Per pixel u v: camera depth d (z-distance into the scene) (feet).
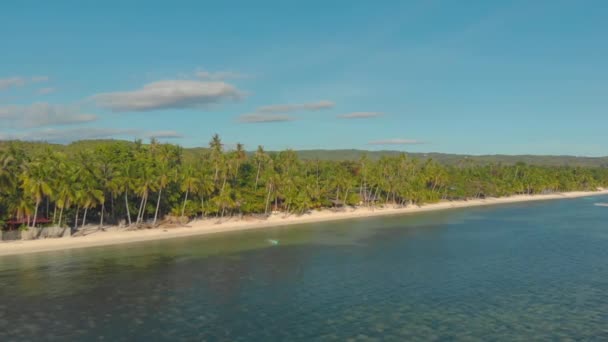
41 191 355.15
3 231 351.87
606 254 304.09
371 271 261.03
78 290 225.76
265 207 529.04
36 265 281.54
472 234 406.82
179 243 365.81
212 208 478.18
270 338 162.81
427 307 195.31
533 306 194.80
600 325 172.24
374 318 182.29
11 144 465.47
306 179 582.35
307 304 200.95
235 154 576.20
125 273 260.21
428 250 327.06
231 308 196.54
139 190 413.39
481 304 198.18
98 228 415.03
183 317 185.57
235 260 295.48
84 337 165.89
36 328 175.11
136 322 180.34
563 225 462.60
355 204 649.61
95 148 513.45
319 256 307.17
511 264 275.18
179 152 576.61
